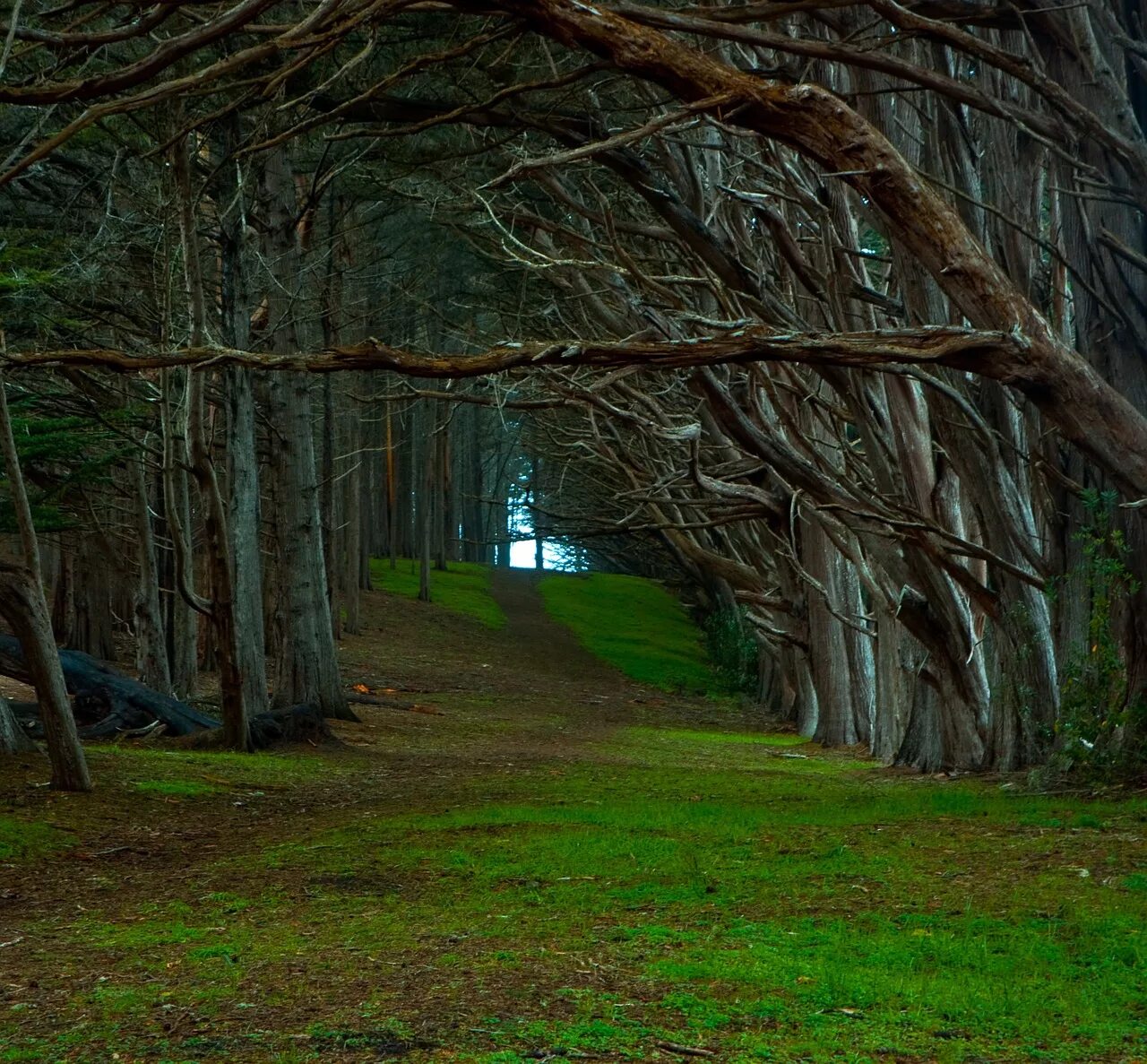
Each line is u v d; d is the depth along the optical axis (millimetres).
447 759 20312
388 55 17266
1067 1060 4691
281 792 15039
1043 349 9945
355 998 5492
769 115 10016
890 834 10305
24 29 10266
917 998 5465
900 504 16734
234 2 11383
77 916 7945
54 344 18875
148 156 12641
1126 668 13133
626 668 46938
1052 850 9070
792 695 36844
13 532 19469
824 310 18078
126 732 19250
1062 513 14312
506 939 6664
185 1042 4844
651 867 8875
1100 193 12156
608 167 17297
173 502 17203
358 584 49844
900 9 11188
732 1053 4688
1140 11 12555
